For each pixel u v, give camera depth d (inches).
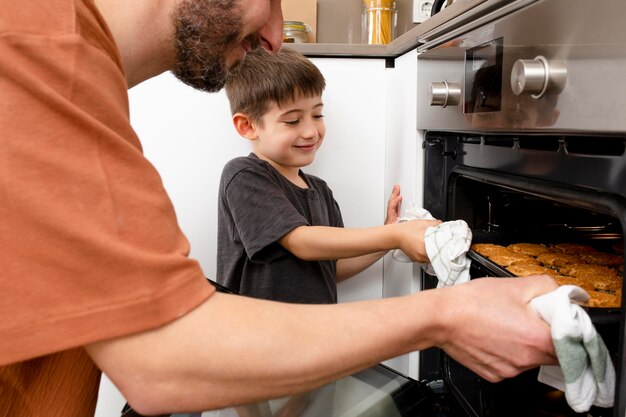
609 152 17.7
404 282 40.4
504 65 23.1
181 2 20.0
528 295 17.2
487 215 33.3
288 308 16.3
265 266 39.4
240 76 40.2
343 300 48.0
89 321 13.3
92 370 20.3
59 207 13.1
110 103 14.9
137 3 19.7
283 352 15.1
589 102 17.0
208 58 21.7
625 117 15.3
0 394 16.7
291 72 39.1
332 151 46.1
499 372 17.3
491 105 24.5
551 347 16.2
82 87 14.1
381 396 27.6
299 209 40.8
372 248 33.4
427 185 36.3
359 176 46.6
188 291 14.6
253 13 21.6
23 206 12.9
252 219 37.6
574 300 16.7
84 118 13.7
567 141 20.1
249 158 41.3
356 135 45.9
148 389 14.5
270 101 39.7
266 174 39.9
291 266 39.6
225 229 41.4
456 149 32.4
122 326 13.5
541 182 21.9
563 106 18.5
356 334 16.0
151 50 21.0
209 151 44.6
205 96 43.7
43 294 13.1
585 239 29.3
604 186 17.9
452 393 34.0
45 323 13.1
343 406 27.0
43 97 13.3
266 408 26.0
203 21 20.4
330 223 44.1
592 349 15.2
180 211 45.3
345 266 45.3
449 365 35.1
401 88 40.8
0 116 12.9
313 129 40.9
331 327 16.0
